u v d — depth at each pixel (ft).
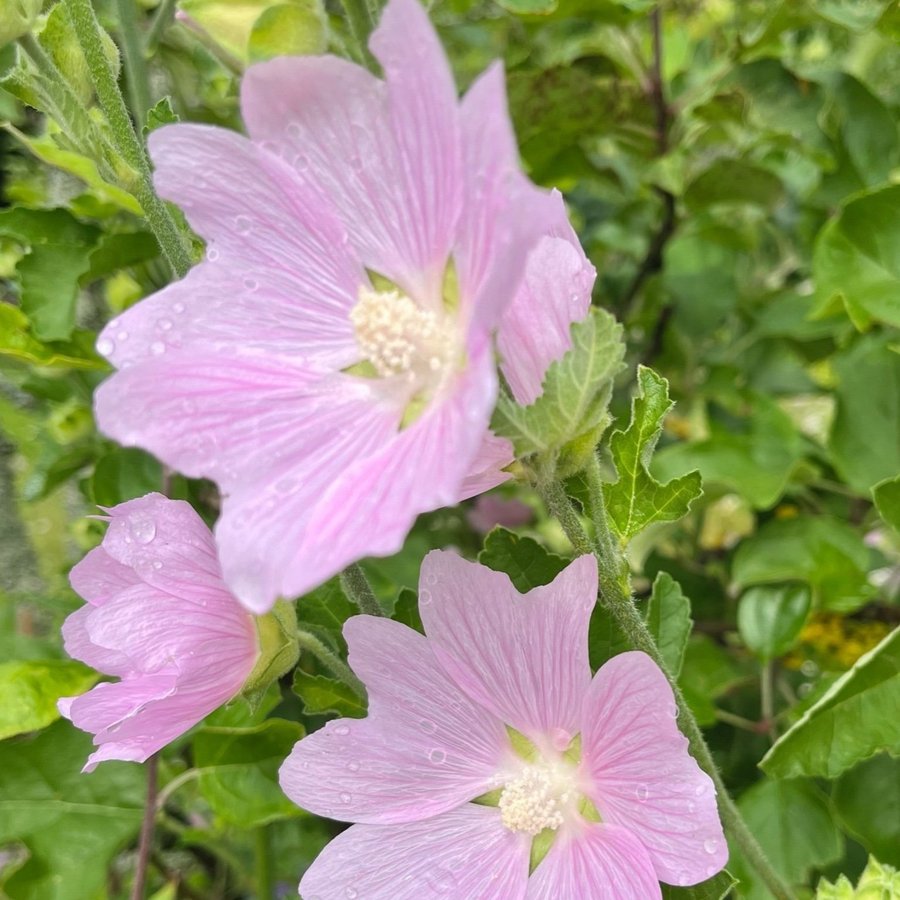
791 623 0.80
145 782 0.75
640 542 0.85
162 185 0.44
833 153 0.95
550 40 1.25
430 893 0.50
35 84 0.50
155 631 0.48
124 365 0.43
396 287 0.47
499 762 0.52
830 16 0.84
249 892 1.16
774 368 1.09
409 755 0.50
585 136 1.00
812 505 0.98
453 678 0.49
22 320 0.79
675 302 1.07
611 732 0.47
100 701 0.48
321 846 1.03
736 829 0.54
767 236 1.21
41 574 1.14
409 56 0.38
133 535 0.48
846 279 0.78
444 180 0.42
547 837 0.51
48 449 0.97
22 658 0.82
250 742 0.71
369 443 0.44
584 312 0.43
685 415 1.09
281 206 0.45
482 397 0.33
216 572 0.49
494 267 0.34
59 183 1.00
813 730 0.60
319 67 0.42
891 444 0.87
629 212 1.15
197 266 0.45
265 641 0.51
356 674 0.49
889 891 0.55
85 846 0.73
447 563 0.47
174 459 0.41
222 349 0.44
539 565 0.56
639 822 0.46
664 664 0.50
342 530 0.37
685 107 1.00
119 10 0.68
